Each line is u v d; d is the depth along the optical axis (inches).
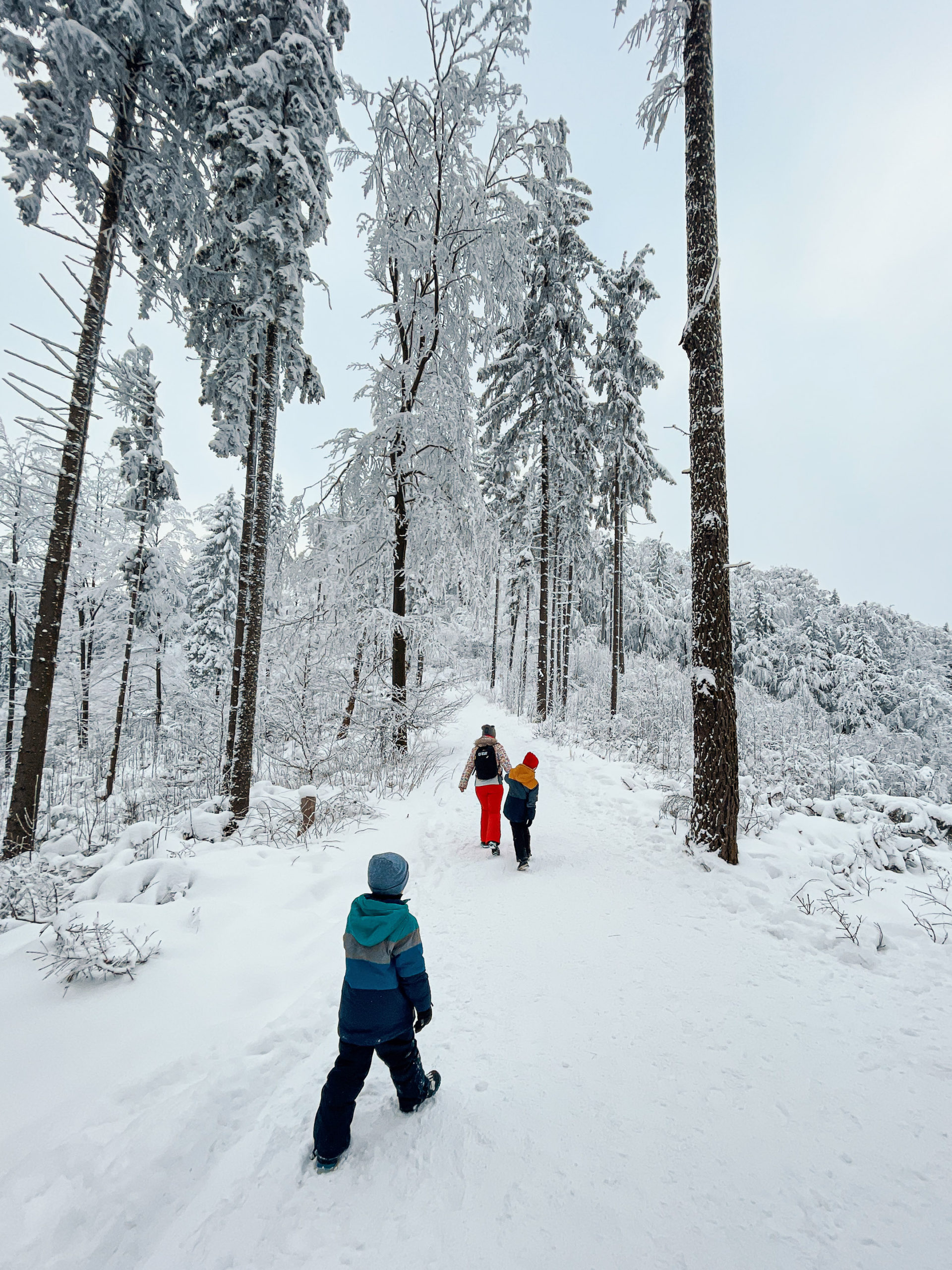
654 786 337.4
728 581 236.5
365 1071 95.8
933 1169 89.1
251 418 422.0
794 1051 118.6
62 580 261.4
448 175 452.4
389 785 387.9
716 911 188.4
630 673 992.2
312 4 322.3
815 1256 75.2
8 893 179.5
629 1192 85.7
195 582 965.2
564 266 671.8
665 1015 132.4
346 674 457.7
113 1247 81.4
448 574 511.8
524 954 163.9
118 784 468.8
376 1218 82.5
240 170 297.9
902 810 267.1
